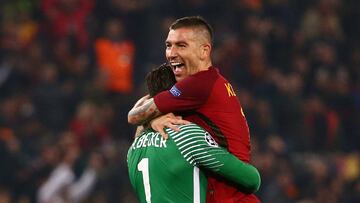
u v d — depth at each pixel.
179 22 15.40
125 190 38.09
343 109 48.03
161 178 15.16
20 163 39.00
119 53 45.19
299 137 45.03
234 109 15.36
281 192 39.59
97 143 40.94
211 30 15.55
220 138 15.19
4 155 38.75
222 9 49.34
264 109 43.19
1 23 47.41
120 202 37.78
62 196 37.38
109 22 46.41
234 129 15.26
